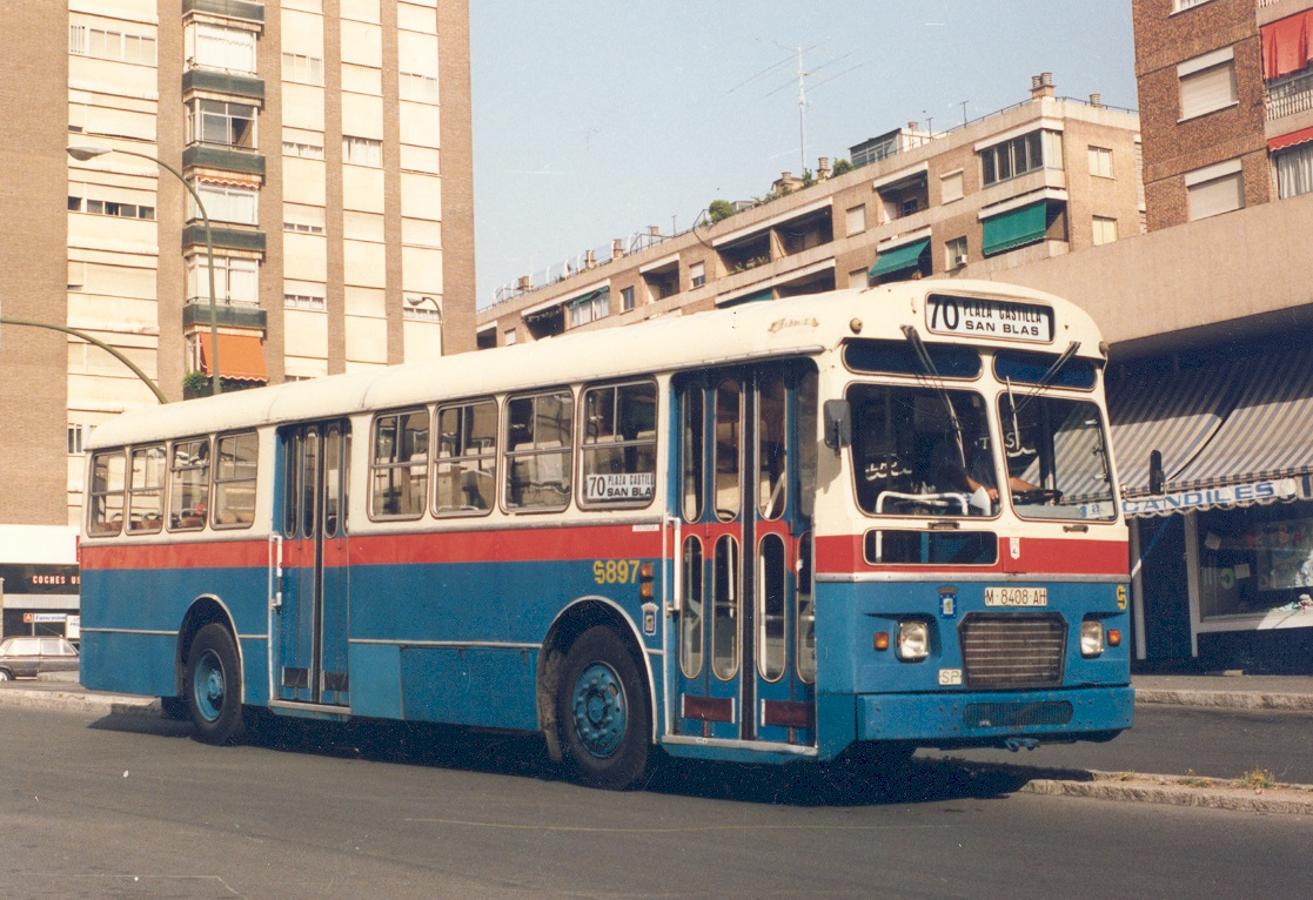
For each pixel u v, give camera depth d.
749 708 10.74
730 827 9.82
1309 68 35.44
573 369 12.31
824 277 68.56
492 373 13.13
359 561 14.30
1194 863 8.41
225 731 15.99
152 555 17.25
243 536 15.84
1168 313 25.78
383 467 14.15
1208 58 37.56
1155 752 14.16
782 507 10.69
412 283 54.97
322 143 53.72
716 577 11.06
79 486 49.38
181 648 16.77
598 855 8.74
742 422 10.99
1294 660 24.81
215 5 51.84
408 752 15.34
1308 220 24.00
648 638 11.45
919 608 10.34
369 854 8.76
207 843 9.12
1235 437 24.55
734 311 11.26
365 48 54.75
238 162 51.69
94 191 49.97
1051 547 11.03
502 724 12.72
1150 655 27.03
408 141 55.34
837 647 10.16
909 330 10.69
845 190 66.50
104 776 12.96
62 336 49.19
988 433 11.00
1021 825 9.85
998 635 10.69
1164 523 26.94
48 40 49.53
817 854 8.77
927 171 62.50
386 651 13.90
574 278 85.62
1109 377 27.89
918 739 10.20
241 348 51.16
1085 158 58.28
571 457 12.27
